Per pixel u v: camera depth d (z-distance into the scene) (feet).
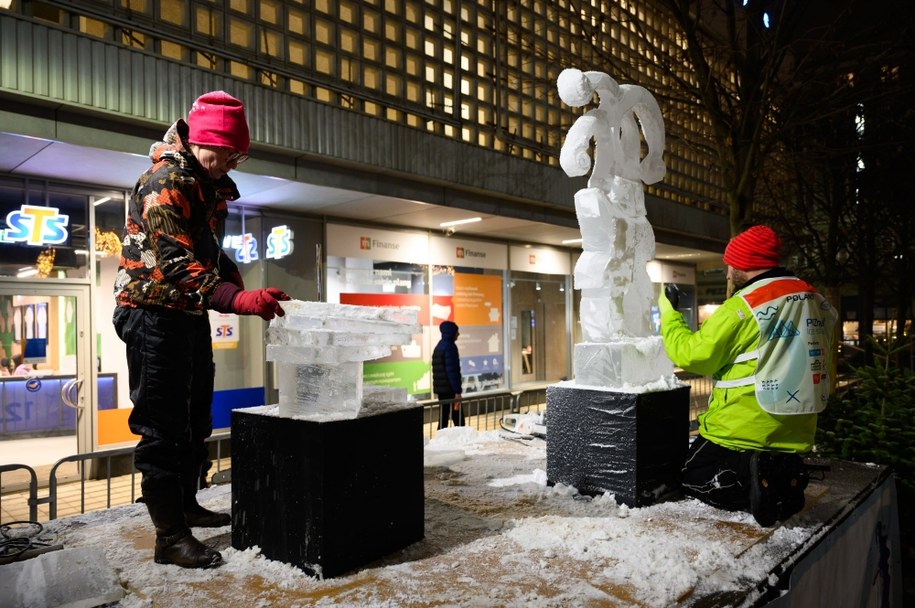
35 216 23.68
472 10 33.55
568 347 49.16
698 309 70.59
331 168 26.43
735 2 23.99
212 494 10.79
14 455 23.43
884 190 37.68
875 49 24.81
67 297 24.67
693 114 29.04
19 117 18.61
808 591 7.93
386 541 7.53
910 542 14.48
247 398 29.22
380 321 7.19
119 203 26.00
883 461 13.98
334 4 27.02
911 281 45.24
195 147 7.34
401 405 7.91
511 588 6.57
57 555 7.44
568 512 9.31
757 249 9.52
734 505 9.29
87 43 19.17
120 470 25.49
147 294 7.04
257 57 24.25
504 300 43.52
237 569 7.07
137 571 7.09
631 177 11.35
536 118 37.09
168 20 21.94
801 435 9.05
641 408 9.49
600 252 10.61
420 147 29.17
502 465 12.66
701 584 6.73
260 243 30.40
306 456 6.94
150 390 7.18
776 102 25.16
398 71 29.73
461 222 36.35
